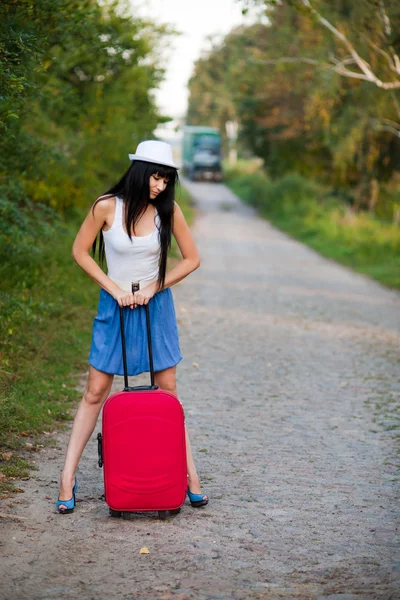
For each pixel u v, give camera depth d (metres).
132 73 20.61
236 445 6.82
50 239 12.62
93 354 4.91
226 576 4.05
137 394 4.76
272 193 50.25
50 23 8.38
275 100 45.59
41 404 7.36
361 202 43.66
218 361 10.59
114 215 4.78
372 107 28.91
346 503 5.38
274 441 7.00
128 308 4.86
